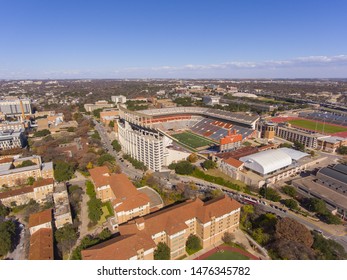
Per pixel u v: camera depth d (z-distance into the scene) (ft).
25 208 543.39
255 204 560.20
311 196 568.82
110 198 568.41
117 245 338.95
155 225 389.39
